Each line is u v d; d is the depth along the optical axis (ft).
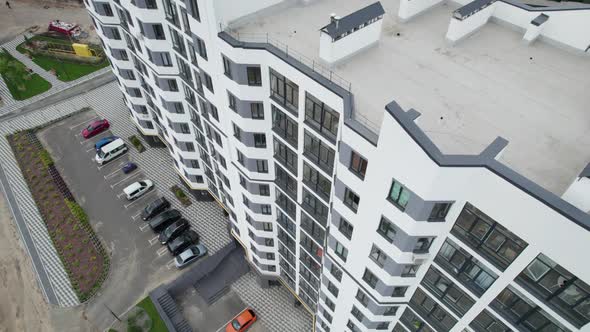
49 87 251.80
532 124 69.26
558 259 54.29
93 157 216.74
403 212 66.28
